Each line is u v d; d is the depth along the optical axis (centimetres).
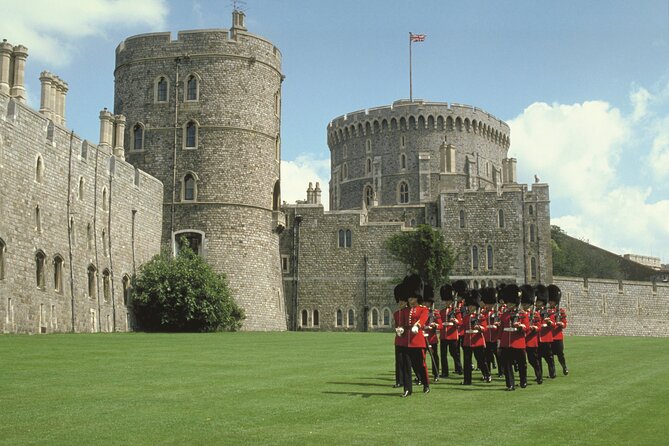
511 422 1351
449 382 2109
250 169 6406
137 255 5731
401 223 7562
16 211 4066
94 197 5038
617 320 8381
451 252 7531
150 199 6044
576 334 8038
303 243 7650
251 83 6469
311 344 3647
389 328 7438
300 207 7694
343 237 7612
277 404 1505
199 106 6359
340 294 7550
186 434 1212
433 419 1372
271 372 2108
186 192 6319
